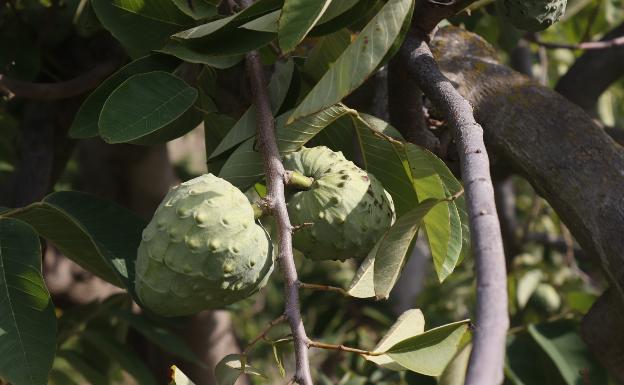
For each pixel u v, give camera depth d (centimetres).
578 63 315
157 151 351
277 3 248
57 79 292
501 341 223
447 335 242
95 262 258
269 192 248
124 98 253
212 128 267
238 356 245
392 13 241
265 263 246
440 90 246
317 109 241
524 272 419
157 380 347
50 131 288
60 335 289
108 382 291
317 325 424
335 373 417
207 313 340
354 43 242
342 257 252
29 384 246
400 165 255
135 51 262
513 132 262
